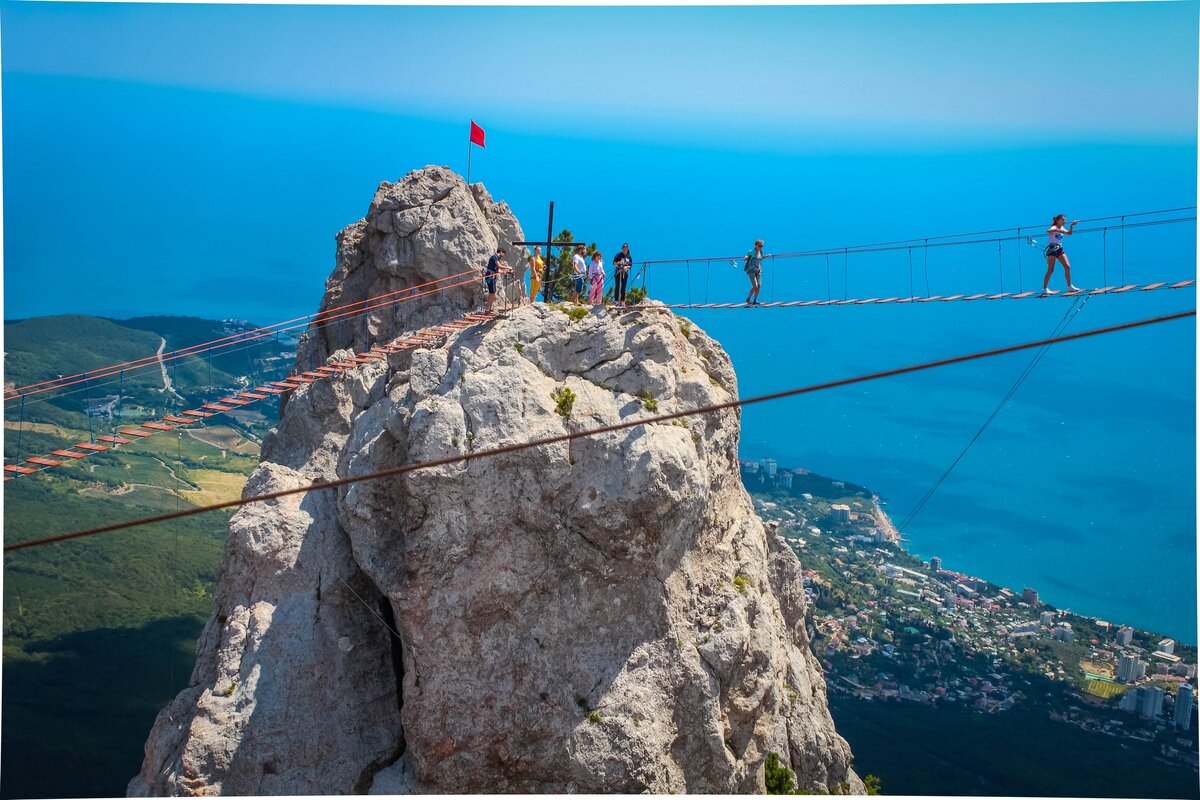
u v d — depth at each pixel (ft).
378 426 142.51
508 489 132.36
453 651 131.03
